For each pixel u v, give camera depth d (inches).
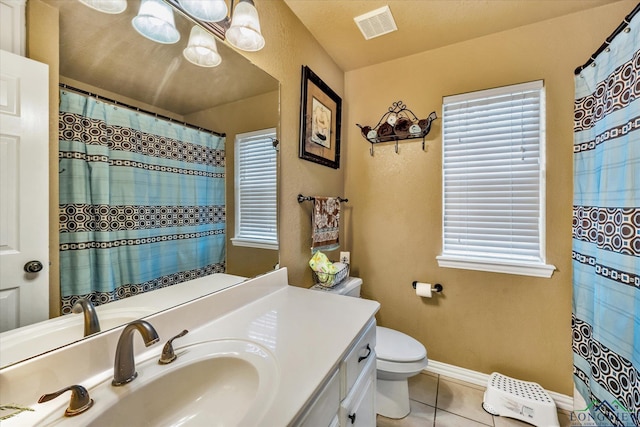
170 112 36.0
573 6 58.0
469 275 70.8
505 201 67.7
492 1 56.6
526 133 65.3
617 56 46.3
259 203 51.5
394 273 80.4
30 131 23.2
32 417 21.2
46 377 23.1
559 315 62.1
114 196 29.6
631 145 43.0
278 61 55.6
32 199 23.3
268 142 53.4
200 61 40.0
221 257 43.6
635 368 41.8
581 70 56.9
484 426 56.4
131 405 24.5
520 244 66.4
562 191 61.3
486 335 69.2
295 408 22.1
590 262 54.2
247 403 27.1
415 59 76.7
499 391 60.4
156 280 33.9
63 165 25.5
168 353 29.4
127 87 31.0
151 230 33.5
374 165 83.0
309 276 67.2
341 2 57.0
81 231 26.8
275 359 29.2
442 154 73.8
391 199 80.7
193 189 39.2
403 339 62.8
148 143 33.3
